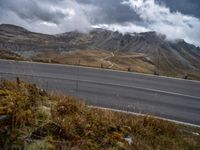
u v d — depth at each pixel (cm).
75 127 513
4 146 396
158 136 710
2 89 557
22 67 2358
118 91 1716
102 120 600
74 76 2155
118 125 616
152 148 607
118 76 2378
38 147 410
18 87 595
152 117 796
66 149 432
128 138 579
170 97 1678
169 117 1236
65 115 557
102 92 1644
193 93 1875
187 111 1386
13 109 456
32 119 468
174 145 680
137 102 1463
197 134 964
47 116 502
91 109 684
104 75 2367
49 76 2050
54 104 591
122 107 1299
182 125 1109
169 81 2320
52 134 461
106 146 498
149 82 2181
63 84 1786
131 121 721
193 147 732
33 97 569
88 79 2073
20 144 405
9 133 412
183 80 2455
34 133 442
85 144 470
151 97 1630
